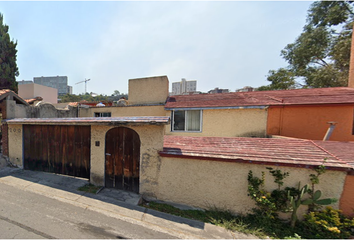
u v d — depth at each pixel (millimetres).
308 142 3904
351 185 2791
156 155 3805
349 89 7078
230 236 2717
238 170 3336
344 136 5785
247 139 4445
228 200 3398
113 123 3832
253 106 6824
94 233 2604
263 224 2975
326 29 13805
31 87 19391
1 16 11812
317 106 6109
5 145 6004
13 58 11930
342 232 2637
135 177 4023
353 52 7797
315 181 2889
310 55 14141
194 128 7961
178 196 3697
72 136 4793
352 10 13141
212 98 8875
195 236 2674
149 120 3635
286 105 6477
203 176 3541
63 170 4977
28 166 5477
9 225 2719
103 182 4309
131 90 11219
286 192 3031
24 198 3658
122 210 3309
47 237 2465
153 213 3277
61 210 3213
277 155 3281
